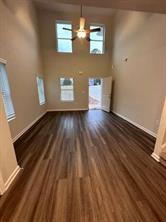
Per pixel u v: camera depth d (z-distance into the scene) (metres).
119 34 5.61
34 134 3.74
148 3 2.16
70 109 7.20
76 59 6.64
